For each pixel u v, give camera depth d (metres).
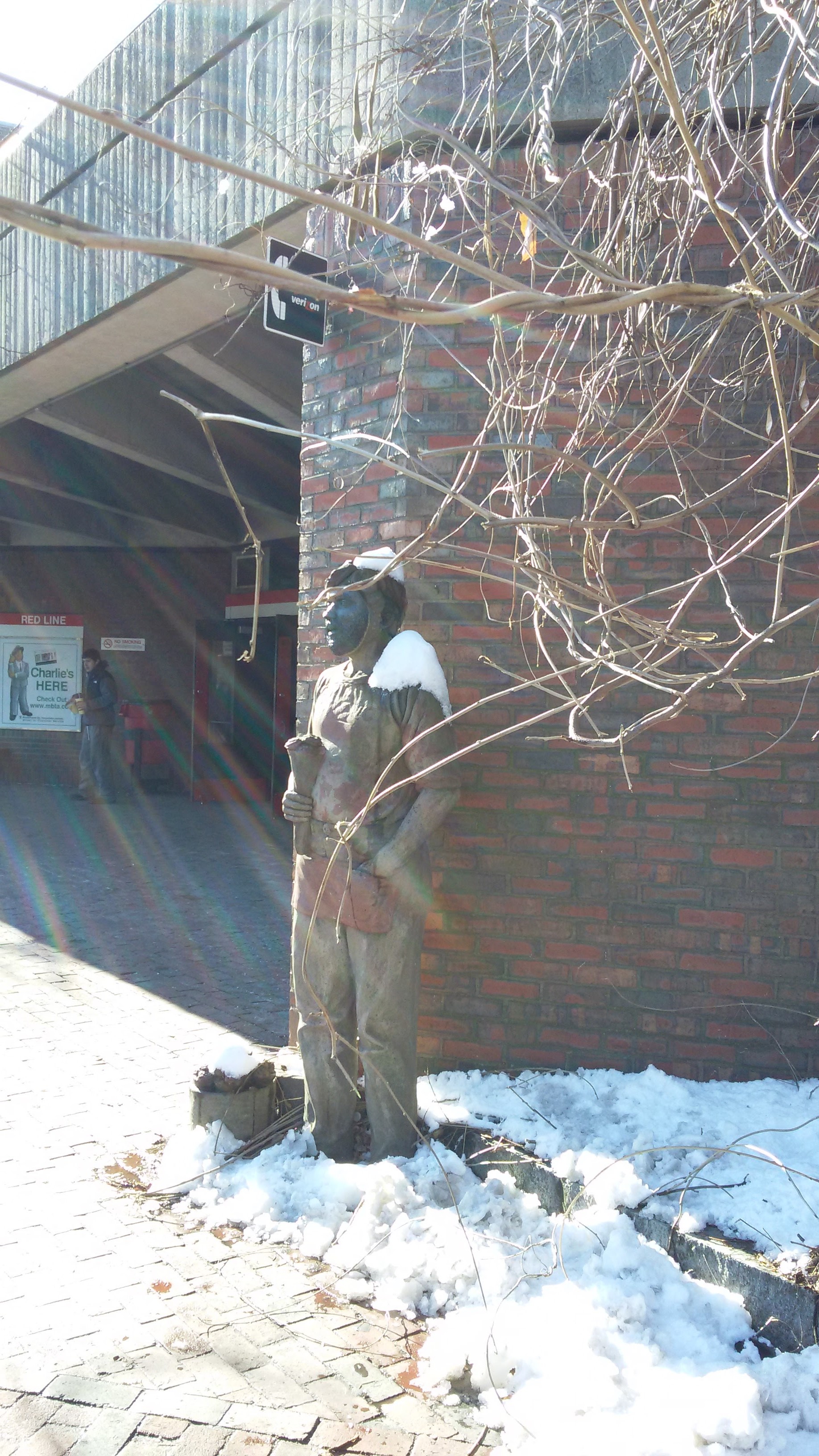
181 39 6.04
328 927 3.86
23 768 17.12
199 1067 4.42
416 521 4.42
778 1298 2.81
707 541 2.69
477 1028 4.40
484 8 3.13
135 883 9.64
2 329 8.09
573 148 4.18
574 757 4.27
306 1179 3.73
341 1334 2.99
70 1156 4.06
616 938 4.23
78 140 6.96
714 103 2.21
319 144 4.94
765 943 4.07
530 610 4.28
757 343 3.74
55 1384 2.71
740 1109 3.78
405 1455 2.50
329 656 4.81
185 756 16.62
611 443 4.11
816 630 4.00
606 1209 3.26
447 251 1.41
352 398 4.72
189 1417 2.60
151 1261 3.33
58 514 14.66
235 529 14.69
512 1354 2.79
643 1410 2.56
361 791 3.78
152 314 6.89
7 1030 5.57
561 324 3.54
